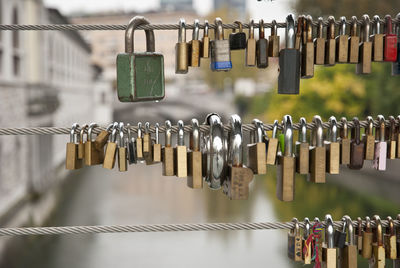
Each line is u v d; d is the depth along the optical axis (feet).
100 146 7.32
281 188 7.29
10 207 54.44
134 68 6.97
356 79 74.84
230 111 233.14
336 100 75.66
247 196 7.07
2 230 7.07
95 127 7.41
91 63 179.32
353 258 7.38
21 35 60.54
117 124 7.40
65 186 83.25
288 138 7.16
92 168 106.83
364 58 7.51
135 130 7.36
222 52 7.43
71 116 114.83
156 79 7.16
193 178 7.11
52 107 80.89
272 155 7.11
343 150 7.32
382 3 74.64
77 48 130.41
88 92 170.09
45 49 73.46
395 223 7.55
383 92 68.69
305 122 7.28
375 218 7.57
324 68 76.89
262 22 7.50
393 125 7.36
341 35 7.50
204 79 260.21
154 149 7.24
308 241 7.42
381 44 7.50
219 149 6.90
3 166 51.70
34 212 60.49
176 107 242.78
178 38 7.44
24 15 63.62
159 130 7.29
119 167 7.38
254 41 7.49
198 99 253.24
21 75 60.39
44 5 72.74
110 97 208.03
